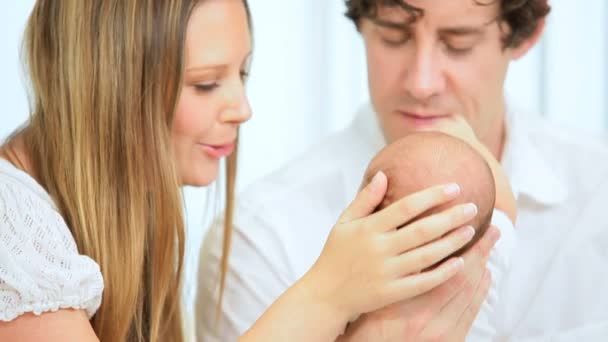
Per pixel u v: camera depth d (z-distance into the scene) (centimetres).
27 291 116
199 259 171
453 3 148
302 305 119
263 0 267
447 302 130
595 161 183
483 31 153
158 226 132
